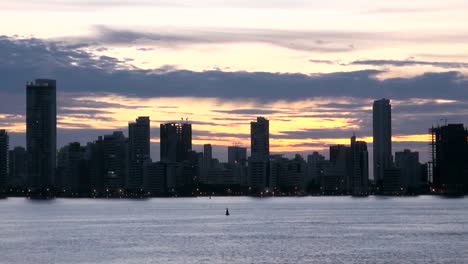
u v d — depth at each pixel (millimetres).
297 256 193125
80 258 192000
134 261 185500
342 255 194375
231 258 190125
